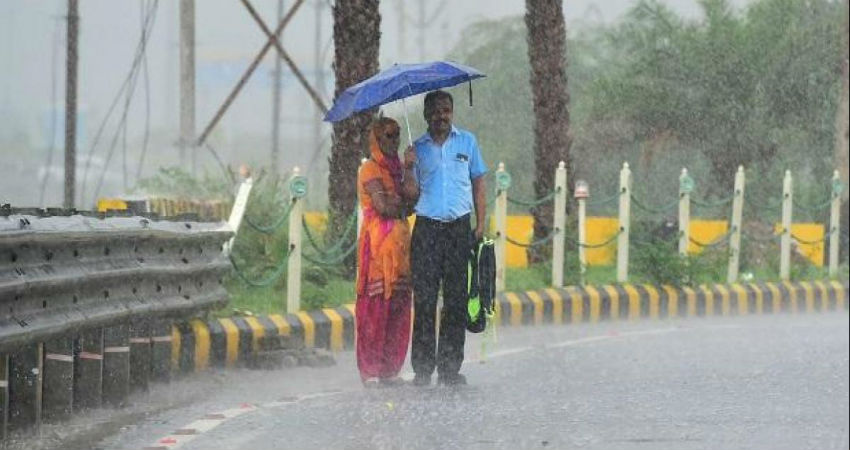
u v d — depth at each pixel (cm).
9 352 1714
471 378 2522
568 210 4366
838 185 4997
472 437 1852
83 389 2030
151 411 2073
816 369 2666
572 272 4006
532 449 1762
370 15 3681
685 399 2230
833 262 5006
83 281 1920
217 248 2545
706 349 3069
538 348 3062
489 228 3931
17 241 1723
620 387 2380
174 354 2447
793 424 1978
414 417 2023
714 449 1772
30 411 1819
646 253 4169
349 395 2273
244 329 2653
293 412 2069
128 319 2091
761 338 3366
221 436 1858
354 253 3588
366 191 2400
